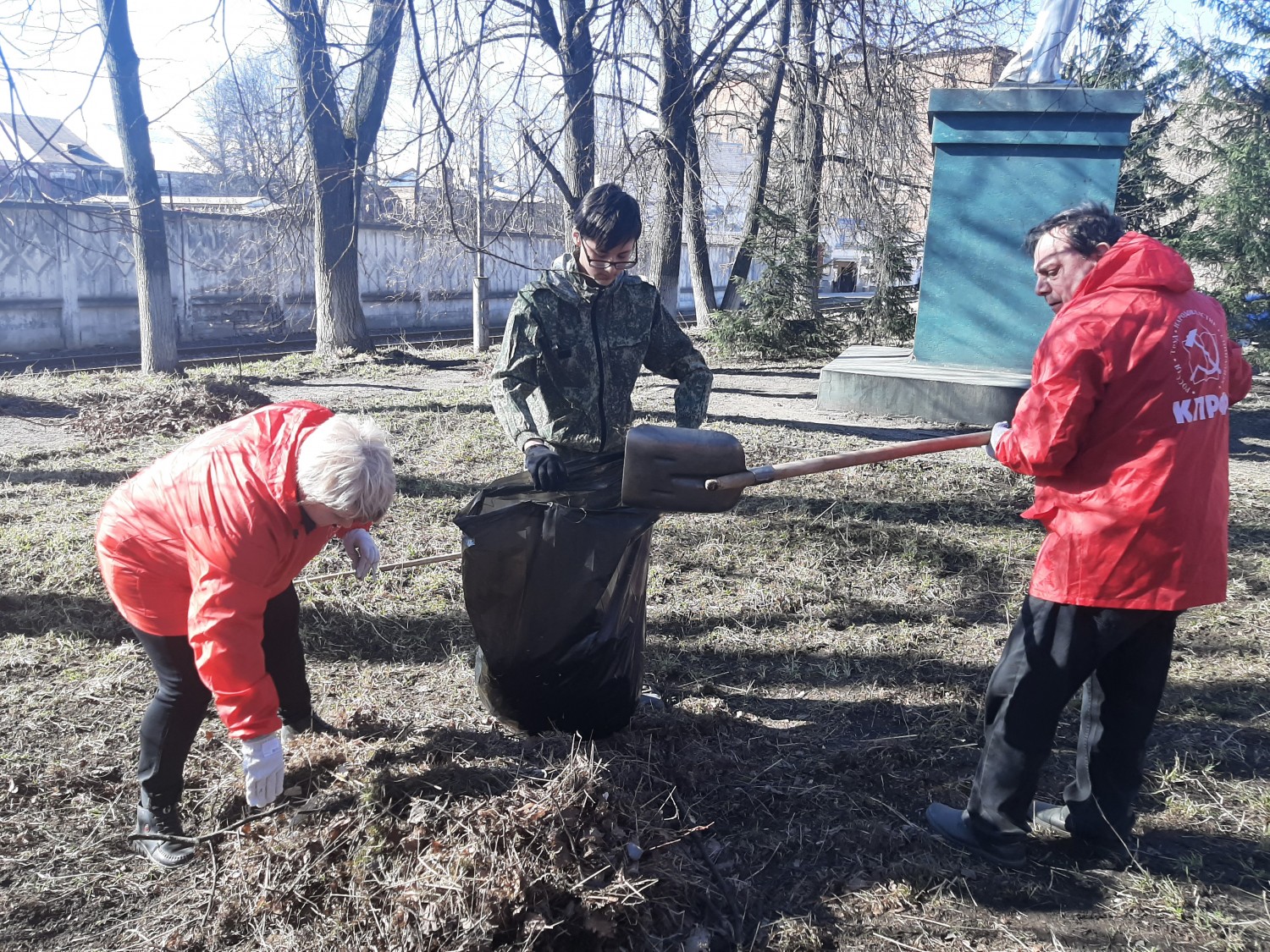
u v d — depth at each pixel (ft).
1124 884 8.87
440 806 8.37
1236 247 47.98
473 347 55.52
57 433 28.12
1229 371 8.54
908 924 8.37
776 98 46.11
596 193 9.97
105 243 63.46
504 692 10.55
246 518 7.57
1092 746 9.00
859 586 16.53
